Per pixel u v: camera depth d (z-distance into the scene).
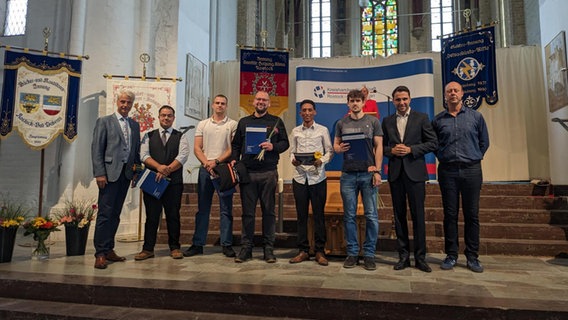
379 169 3.70
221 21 11.47
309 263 3.96
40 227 4.15
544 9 7.54
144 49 7.43
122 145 3.98
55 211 6.16
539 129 7.72
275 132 4.09
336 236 4.28
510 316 2.47
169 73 7.69
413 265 3.88
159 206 4.27
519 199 5.50
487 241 4.66
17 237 6.11
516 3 12.50
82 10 6.73
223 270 3.60
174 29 7.79
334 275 3.40
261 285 3.04
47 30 6.14
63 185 6.35
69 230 4.45
